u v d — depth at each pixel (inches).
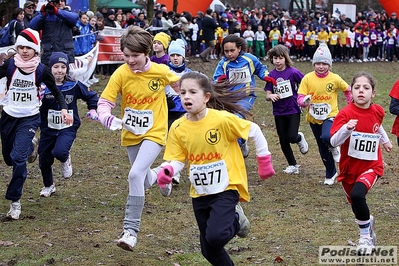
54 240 298.0
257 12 1448.1
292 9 2236.7
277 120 450.3
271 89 444.5
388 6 1588.3
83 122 644.7
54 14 605.9
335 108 416.2
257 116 731.4
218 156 229.6
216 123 229.0
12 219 329.4
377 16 1615.4
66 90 357.4
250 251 284.7
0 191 391.2
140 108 285.9
